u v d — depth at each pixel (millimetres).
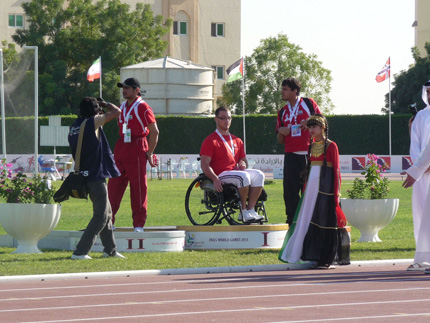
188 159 141625
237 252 35969
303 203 32031
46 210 35219
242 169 38594
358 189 42312
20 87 109750
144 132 36750
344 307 21469
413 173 31312
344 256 31891
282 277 28312
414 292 24203
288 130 38375
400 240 42438
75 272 29047
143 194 36750
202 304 22125
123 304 22188
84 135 32656
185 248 37438
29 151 117125
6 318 19984
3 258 33250
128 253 35281
